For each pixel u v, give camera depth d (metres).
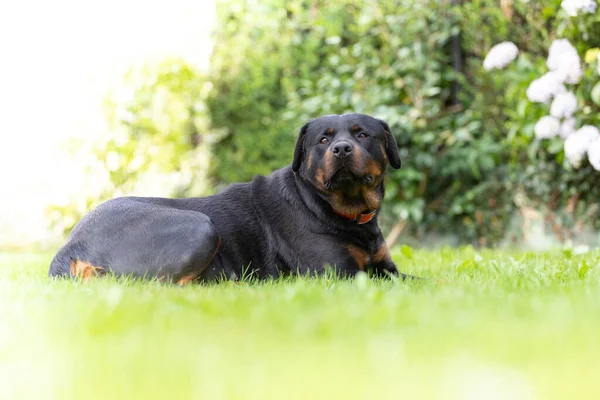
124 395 1.59
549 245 7.10
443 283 3.64
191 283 3.81
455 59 7.76
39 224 8.71
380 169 4.26
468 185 7.70
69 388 1.67
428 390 1.59
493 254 5.78
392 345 1.91
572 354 1.85
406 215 7.44
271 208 4.27
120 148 8.50
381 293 2.81
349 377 1.68
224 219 4.20
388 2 7.62
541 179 7.09
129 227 3.92
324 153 4.09
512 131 6.52
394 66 7.51
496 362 1.79
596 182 6.75
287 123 8.23
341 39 8.07
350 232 4.14
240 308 2.51
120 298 2.67
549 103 5.97
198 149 8.95
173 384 1.65
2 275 4.17
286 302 2.60
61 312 2.51
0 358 1.98
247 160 8.49
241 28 8.69
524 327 2.15
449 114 7.63
